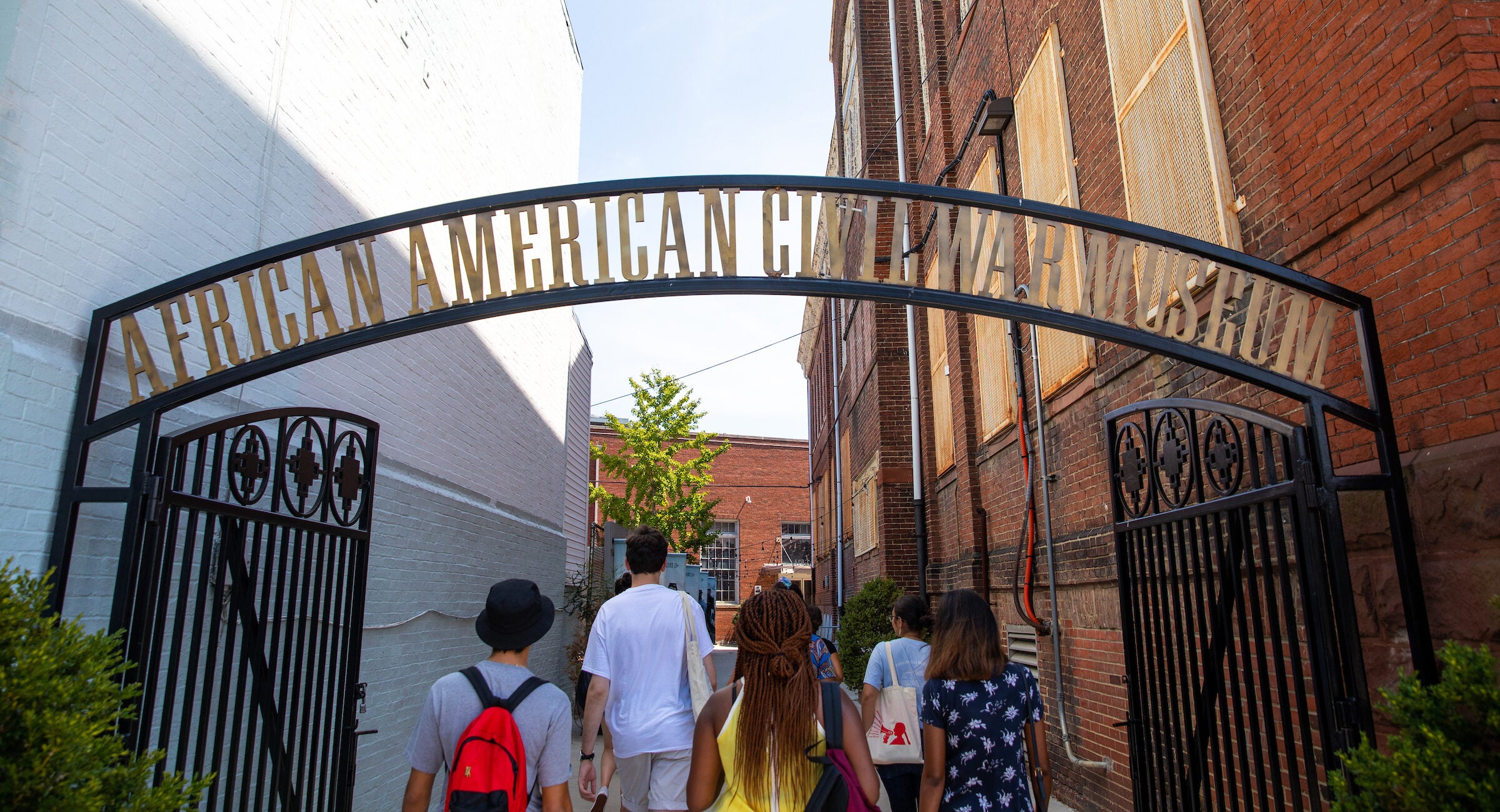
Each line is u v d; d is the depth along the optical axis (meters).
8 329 3.01
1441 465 2.81
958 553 10.11
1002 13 8.28
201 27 4.12
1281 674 3.03
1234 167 4.29
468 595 7.75
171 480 3.16
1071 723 6.52
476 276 3.65
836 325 21.06
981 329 8.99
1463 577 2.72
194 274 3.43
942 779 3.10
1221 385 4.39
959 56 10.09
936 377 11.23
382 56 6.17
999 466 8.38
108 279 3.51
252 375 3.43
